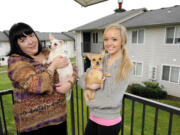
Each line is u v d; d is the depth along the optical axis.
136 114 5.75
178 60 7.92
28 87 0.99
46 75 1.08
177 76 8.12
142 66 9.66
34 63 1.17
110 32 1.31
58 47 1.64
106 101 1.23
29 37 1.15
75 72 1.57
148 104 1.14
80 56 13.37
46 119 1.21
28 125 1.14
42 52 1.50
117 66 1.27
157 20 8.41
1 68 18.75
